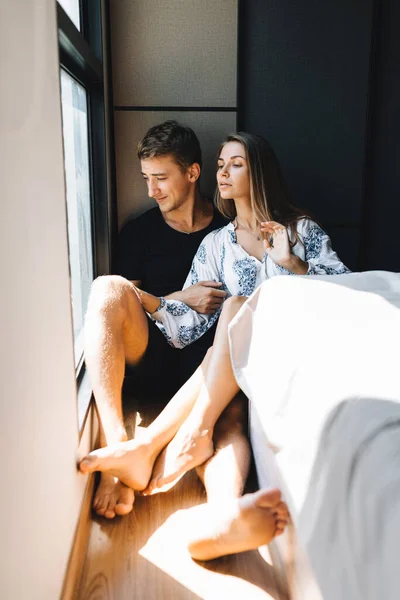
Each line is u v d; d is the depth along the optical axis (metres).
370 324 1.14
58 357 1.19
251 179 1.96
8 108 0.82
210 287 2.01
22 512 0.86
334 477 0.84
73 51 1.63
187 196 2.25
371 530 0.70
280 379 1.20
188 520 1.49
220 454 1.55
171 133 2.16
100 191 2.23
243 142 1.96
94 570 1.32
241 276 1.99
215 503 1.38
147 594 1.24
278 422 1.15
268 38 2.47
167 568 1.32
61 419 1.21
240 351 1.53
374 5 2.47
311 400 1.01
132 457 1.50
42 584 0.98
